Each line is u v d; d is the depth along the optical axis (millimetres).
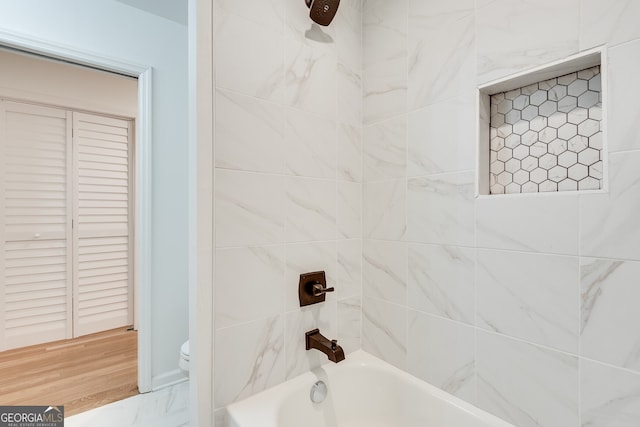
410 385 1194
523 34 920
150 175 1883
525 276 920
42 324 2562
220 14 1017
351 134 1384
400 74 1265
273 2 1141
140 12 1874
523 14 920
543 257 885
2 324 2414
